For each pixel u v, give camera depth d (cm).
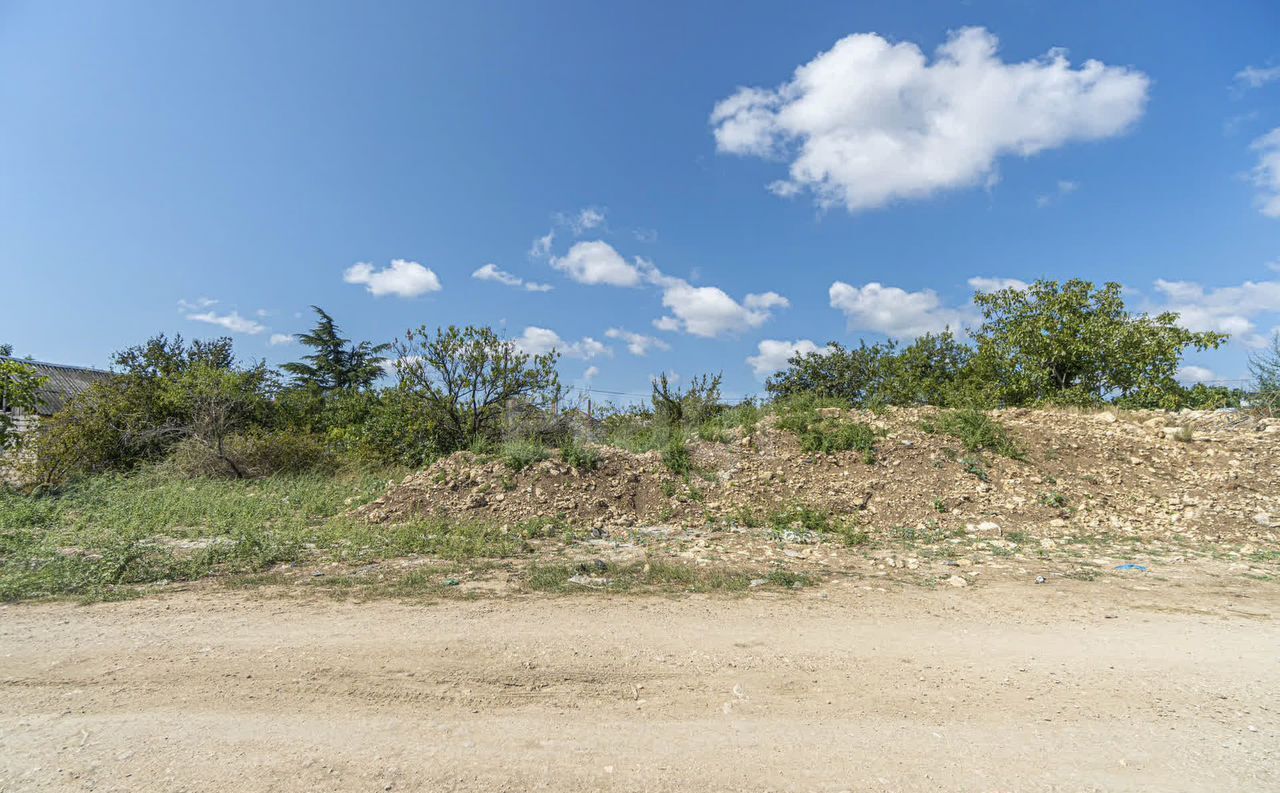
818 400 1390
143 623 502
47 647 447
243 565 692
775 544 816
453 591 599
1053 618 526
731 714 354
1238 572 677
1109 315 1831
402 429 1559
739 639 471
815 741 324
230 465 1496
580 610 541
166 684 387
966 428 1159
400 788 278
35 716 345
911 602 571
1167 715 354
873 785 285
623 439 1395
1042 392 1850
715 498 1027
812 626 503
